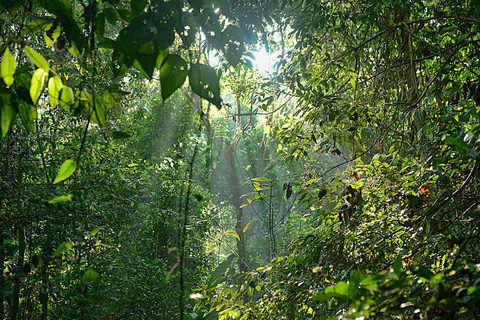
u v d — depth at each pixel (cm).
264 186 296
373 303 99
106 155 431
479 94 188
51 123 421
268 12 327
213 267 761
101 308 418
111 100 120
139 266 484
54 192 374
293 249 278
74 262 402
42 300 392
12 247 332
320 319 138
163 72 101
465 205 234
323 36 363
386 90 342
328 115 279
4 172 356
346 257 249
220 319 276
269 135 433
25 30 109
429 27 336
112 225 421
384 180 250
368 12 331
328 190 265
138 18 97
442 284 97
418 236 237
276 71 372
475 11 284
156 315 471
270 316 249
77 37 110
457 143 118
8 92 107
